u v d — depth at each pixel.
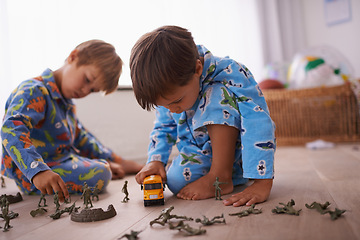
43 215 0.91
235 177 1.17
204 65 1.07
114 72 1.36
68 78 1.32
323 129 2.62
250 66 3.30
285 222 0.72
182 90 0.95
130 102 2.17
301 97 2.63
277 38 3.46
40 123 1.27
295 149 2.37
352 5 3.41
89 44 1.35
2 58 1.77
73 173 1.22
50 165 1.24
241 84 1.05
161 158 1.16
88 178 1.22
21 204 1.09
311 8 3.58
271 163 0.95
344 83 2.59
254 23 3.29
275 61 3.46
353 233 0.63
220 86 1.06
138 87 0.95
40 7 1.95
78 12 2.13
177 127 1.18
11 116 1.12
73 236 0.72
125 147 2.14
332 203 0.85
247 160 0.97
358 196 0.91
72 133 1.42
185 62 0.94
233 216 0.79
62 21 2.05
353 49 3.45
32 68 1.92
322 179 1.19
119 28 2.34
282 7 3.57
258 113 0.99
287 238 0.63
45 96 1.26
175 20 2.80
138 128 2.19
